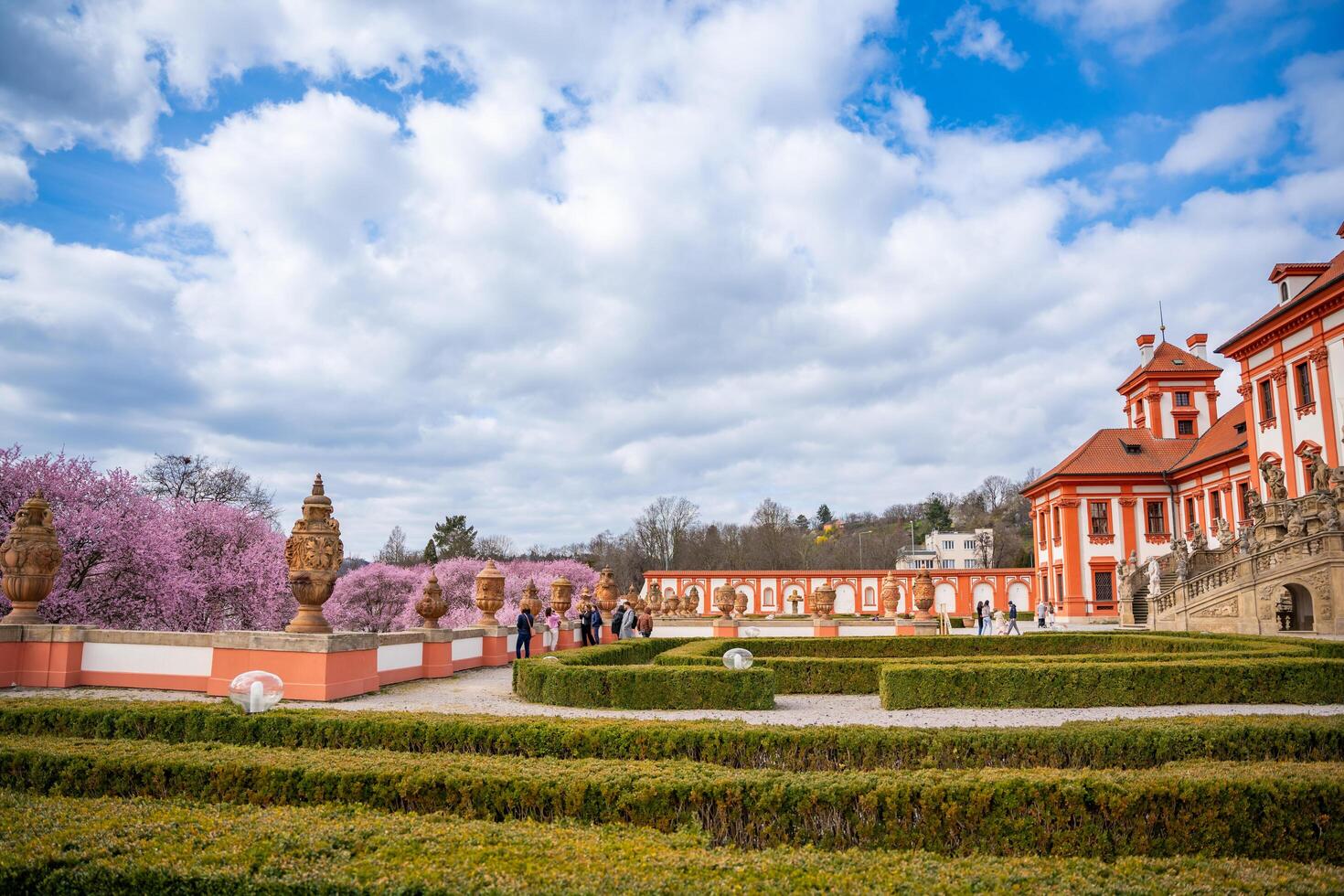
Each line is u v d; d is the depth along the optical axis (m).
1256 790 5.64
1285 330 32.75
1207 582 28.48
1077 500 49.34
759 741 7.55
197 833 4.96
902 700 13.56
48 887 4.43
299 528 13.06
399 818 5.41
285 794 6.31
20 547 13.74
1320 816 5.57
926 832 5.73
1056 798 5.71
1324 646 17.64
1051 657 15.65
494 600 20.17
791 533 111.19
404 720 8.28
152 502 26.00
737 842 5.81
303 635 12.58
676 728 7.79
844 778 6.01
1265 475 31.03
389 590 53.97
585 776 6.13
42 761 6.75
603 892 4.10
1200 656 15.41
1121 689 13.78
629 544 104.62
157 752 6.83
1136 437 52.00
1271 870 4.79
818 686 15.98
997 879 4.47
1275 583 25.34
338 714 8.65
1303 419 31.94
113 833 4.93
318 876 4.29
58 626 13.44
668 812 5.91
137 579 23.67
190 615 24.92
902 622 32.97
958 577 59.44
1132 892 4.34
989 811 5.75
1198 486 45.41
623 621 26.06
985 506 137.62
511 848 4.79
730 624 33.53
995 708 13.55
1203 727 7.59
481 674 17.58
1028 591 58.44
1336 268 32.19
